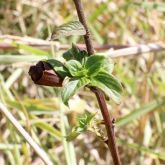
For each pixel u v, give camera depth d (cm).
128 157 44
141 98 49
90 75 19
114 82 19
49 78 19
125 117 40
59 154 43
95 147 45
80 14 19
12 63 41
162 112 46
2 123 43
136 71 50
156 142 46
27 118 39
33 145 31
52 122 44
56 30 18
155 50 44
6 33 51
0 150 42
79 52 20
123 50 43
